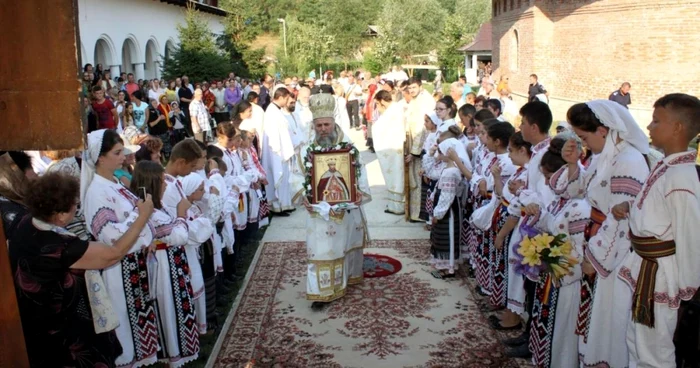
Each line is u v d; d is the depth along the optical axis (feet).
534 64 77.15
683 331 11.07
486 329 17.13
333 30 184.34
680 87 60.18
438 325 17.43
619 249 11.38
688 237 9.80
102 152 12.49
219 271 18.16
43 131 6.62
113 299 12.87
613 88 65.62
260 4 240.73
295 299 19.61
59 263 9.48
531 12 76.43
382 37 155.53
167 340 14.02
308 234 18.72
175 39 92.17
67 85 6.52
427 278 21.21
